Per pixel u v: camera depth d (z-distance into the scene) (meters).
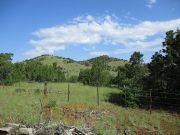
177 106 34.72
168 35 37.75
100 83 54.06
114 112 28.67
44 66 67.44
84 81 54.62
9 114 20.36
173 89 35.97
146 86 36.62
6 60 48.62
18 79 49.75
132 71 51.28
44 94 32.88
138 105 33.69
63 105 28.05
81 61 178.50
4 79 47.03
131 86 34.53
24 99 28.23
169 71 36.72
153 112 31.02
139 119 26.48
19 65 61.56
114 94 37.72
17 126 15.48
